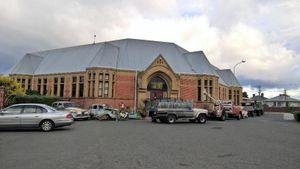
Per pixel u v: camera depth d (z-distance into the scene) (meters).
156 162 10.07
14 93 35.78
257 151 12.92
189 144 14.62
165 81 47.31
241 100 64.12
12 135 17.44
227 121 36.19
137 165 9.55
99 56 46.41
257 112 58.22
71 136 17.11
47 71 52.78
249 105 57.03
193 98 48.84
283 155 12.05
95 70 44.38
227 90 61.81
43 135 17.53
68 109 32.53
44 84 52.16
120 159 10.48
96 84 44.06
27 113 19.62
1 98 28.78
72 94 47.91
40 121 19.73
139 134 18.78
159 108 30.08
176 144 14.53
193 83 49.38
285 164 10.24
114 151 12.14
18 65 54.66
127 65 47.50
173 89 46.75
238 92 63.91
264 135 19.86
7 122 19.23
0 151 11.84
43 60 57.12
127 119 35.47
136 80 46.28
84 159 10.37
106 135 17.89
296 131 23.48
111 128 22.91
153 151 12.30
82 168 9.00
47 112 20.02
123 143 14.55
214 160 10.66
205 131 21.72
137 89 45.75
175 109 30.27
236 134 20.02
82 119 34.22
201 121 31.28
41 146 13.21
